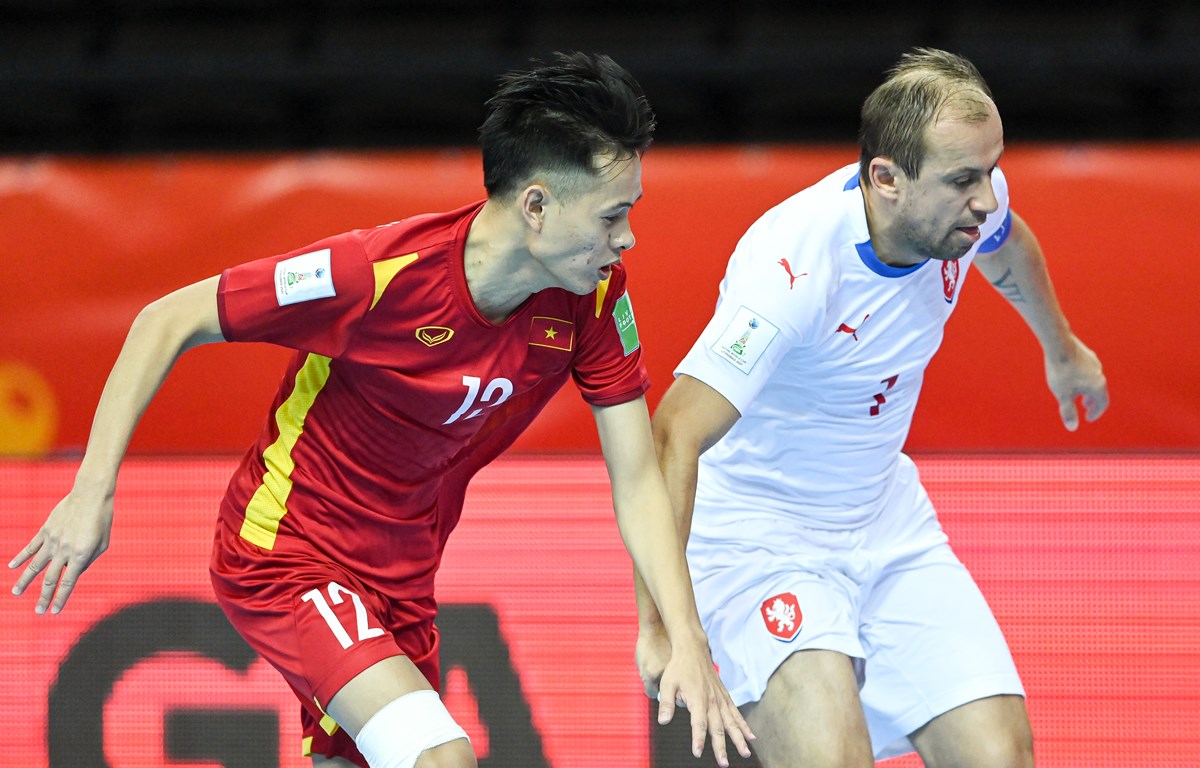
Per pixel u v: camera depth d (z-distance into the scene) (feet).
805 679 30.35
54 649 43.98
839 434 32.53
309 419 28.73
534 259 26.12
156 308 27.14
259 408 51.55
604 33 70.54
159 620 44.06
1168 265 49.55
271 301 26.71
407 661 27.20
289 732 43.16
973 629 33.04
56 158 66.90
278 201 51.96
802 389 31.99
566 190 25.12
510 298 26.96
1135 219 49.65
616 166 25.02
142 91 69.00
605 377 28.27
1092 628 43.32
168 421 51.70
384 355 27.30
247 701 43.29
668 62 67.56
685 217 50.49
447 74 67.56
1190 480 43.62
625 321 28.30
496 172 25.75
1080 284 49.90
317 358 28.60
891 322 31.40
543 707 43.39
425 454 28.84
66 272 52.03
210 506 44.62
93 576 44.37
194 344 27.50
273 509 28.78
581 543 43.88
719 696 26.04
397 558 29.66
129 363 26.76
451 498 31.17
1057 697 43.16
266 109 71.92
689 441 29.63
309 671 27.09
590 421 51.13
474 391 27.68
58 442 51.93
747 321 29.86
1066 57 65.98
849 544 33.47
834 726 29.78
